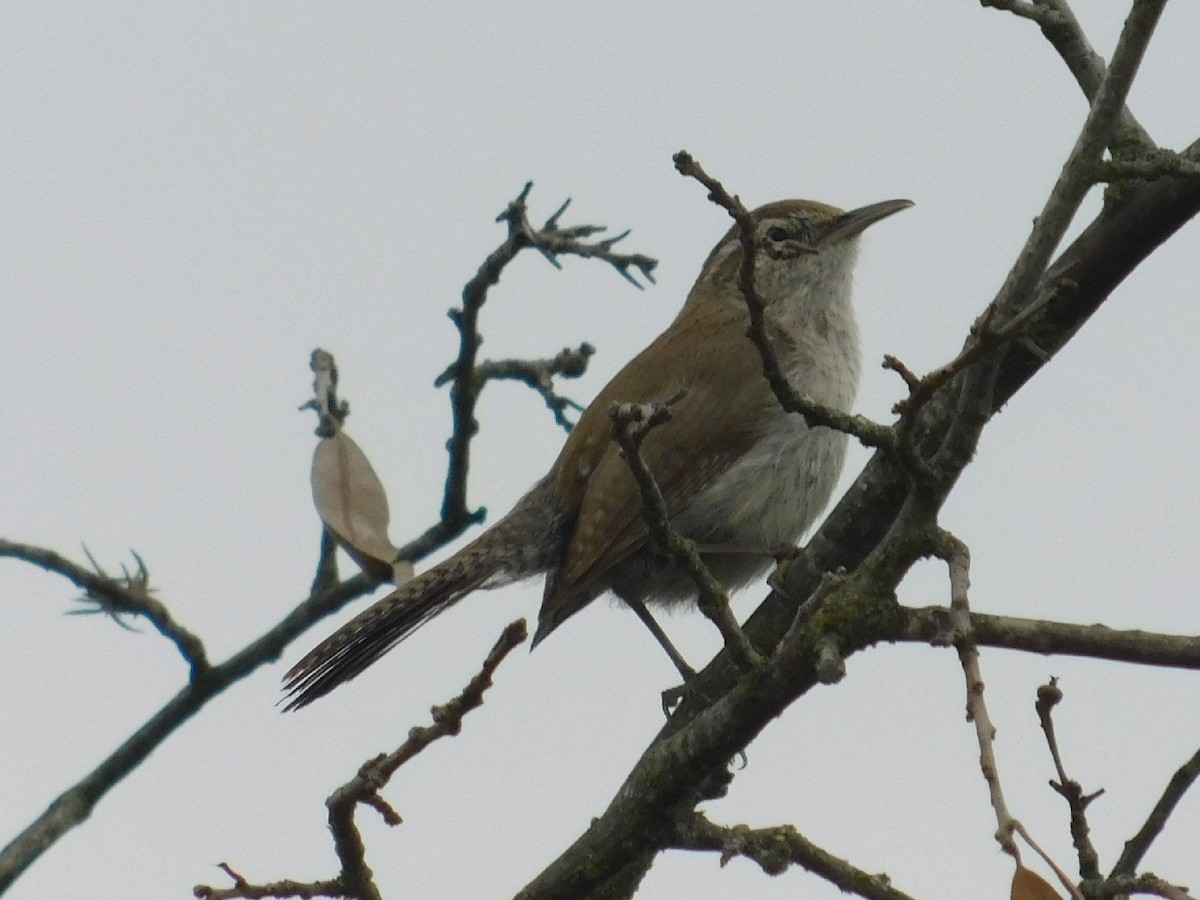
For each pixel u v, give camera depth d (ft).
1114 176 24.39
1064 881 17.39
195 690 36.83
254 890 27.07
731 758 29.04
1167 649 26.61
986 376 23.76
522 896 30.99
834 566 32.22
